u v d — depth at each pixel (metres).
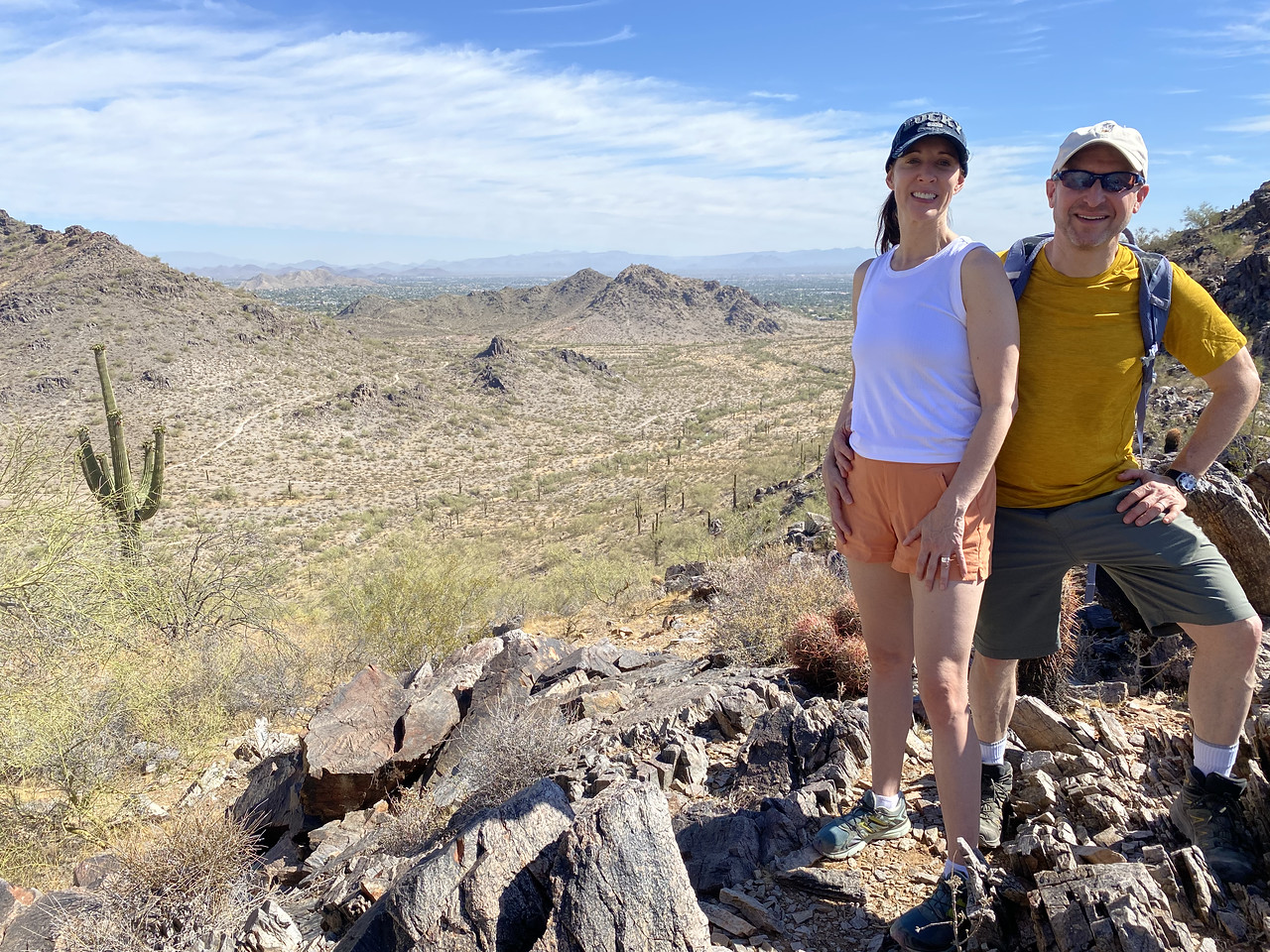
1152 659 3.92
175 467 115.06
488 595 12.34
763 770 3.54
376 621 10.94
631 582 13.56
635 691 5.80
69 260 173.50
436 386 183.62
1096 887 2.01
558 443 155.25
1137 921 1.89
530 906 2.53
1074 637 4.12
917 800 3.11
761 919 2.55
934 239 2.33
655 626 8.73
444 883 2.58
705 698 4.60
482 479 125.00
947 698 2.27
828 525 11.87
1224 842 2.32
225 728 8.55
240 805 5.99
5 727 6.70
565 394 198.25
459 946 2.46
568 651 7.04
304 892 4.31
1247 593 3.94
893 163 2.34
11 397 128.50
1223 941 2.07
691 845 3.04
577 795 3.83
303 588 18.88
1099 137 2.18
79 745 7.12
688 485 90.75
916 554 2.35
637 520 67.69
